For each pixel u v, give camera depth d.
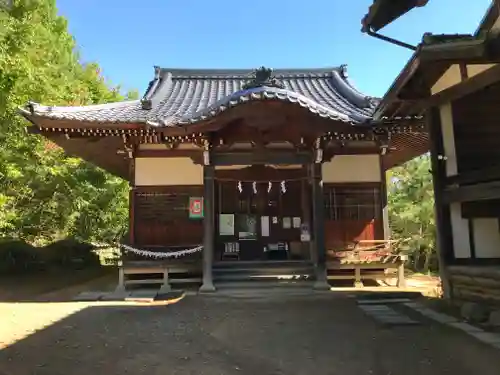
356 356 5.26
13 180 14.62
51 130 11.35
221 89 17.27
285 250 13.70
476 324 6.69
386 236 12.95
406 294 10.01
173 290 11.53
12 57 10.30
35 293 11.48
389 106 8.91
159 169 12.84
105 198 20.03
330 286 11.20
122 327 7.11
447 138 8.44
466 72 7.20
